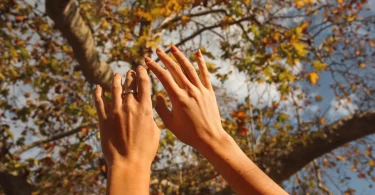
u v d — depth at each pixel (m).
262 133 5.70
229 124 5.45
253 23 6.05
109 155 1.06
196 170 6.38
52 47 7.16
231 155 1.08
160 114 1.18
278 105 5.84
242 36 5.90
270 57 5.29
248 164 1.06
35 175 6.05
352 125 5.00
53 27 7.05
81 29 4.65
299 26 5.18
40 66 6.96
